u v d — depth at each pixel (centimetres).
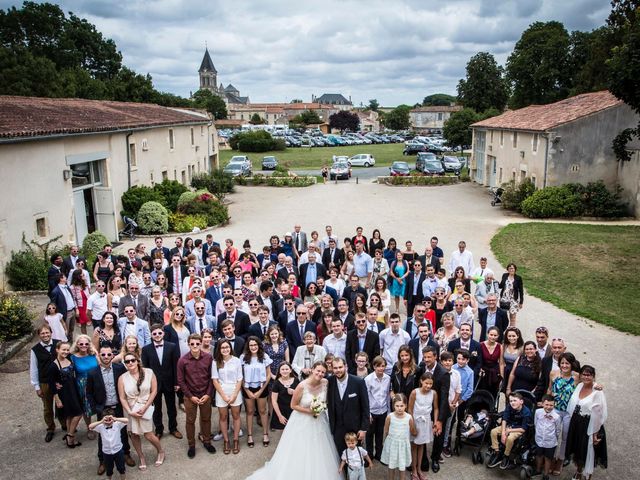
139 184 2647
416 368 777
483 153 3922
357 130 12712
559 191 2655
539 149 2812
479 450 791
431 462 778
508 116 3688
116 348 888
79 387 820
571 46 5338
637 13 1975
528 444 750
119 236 2367
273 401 780
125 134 2459
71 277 1221
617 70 1819
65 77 5397
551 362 800
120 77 6266
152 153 2817
